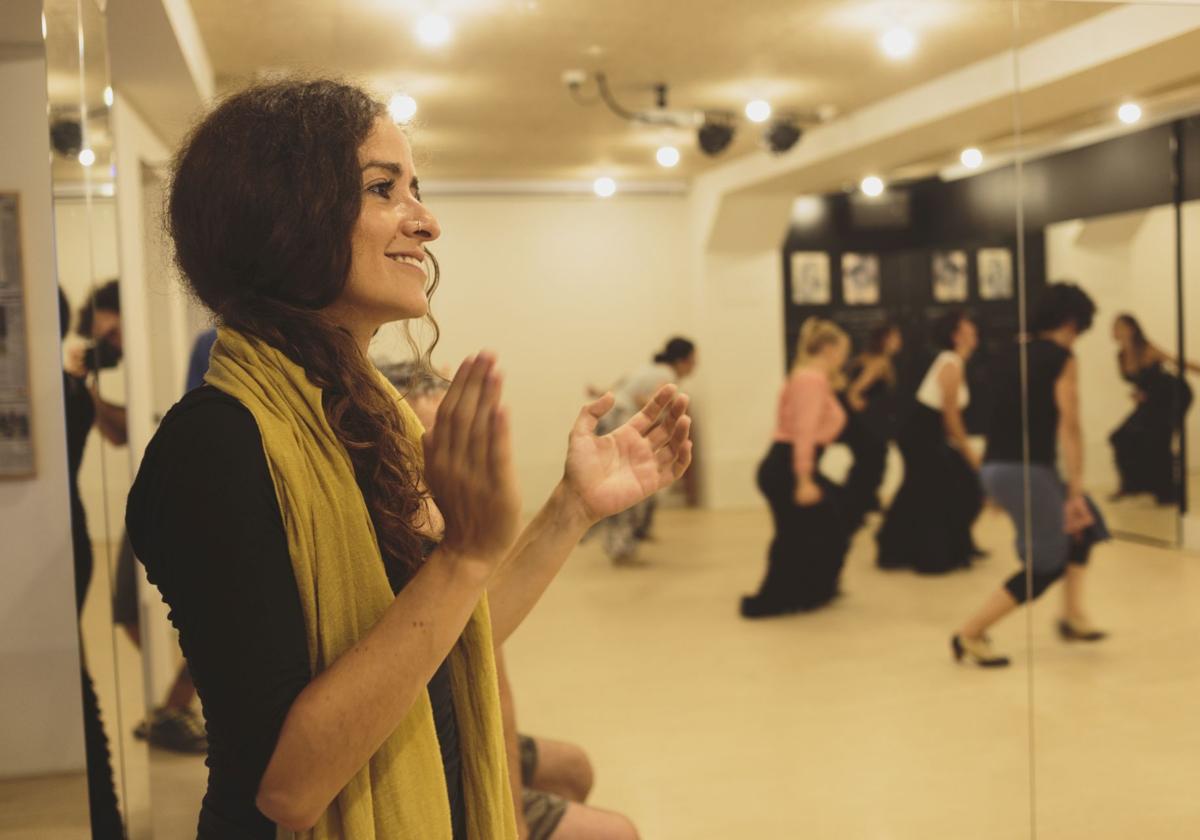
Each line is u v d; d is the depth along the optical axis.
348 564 0.87
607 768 3.18
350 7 2.55
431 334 4.34
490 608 1.14
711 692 3.75
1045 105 3.01
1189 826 2.84
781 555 4.66
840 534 4.78
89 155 1.70
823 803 2.92
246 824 0.86
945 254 5.43
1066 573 2.98
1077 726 2.94
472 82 3.18
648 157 4.30
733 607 4.66
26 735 1.63
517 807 1.85
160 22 2.40
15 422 1.61
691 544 5.64
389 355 2.04
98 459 1.73
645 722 3.51
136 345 3.60
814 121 4.02
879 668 3.94
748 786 3.03
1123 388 2.98
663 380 4.77
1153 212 2.93
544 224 4.58
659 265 5.15
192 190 0.90
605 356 4.89
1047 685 2.96
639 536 5.18
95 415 1.71
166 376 3.89
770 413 6.18
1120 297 2.99
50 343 1.61
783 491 4.77
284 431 0.85
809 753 3.24
